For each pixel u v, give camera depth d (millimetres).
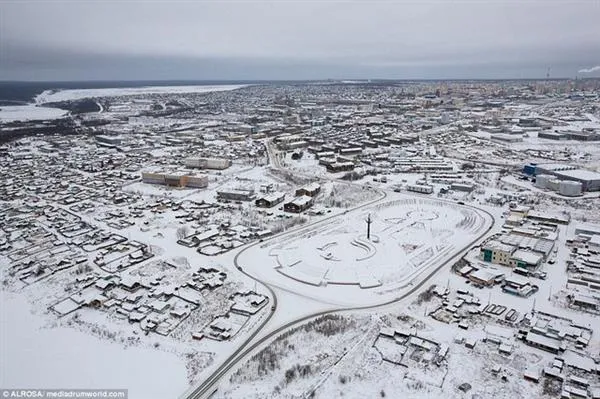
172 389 69250
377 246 125250
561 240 128625
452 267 111625
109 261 116188
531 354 76625
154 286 103000
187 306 94062
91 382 71375
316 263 114625
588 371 71562
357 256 119375
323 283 104500
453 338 81688
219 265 114125
